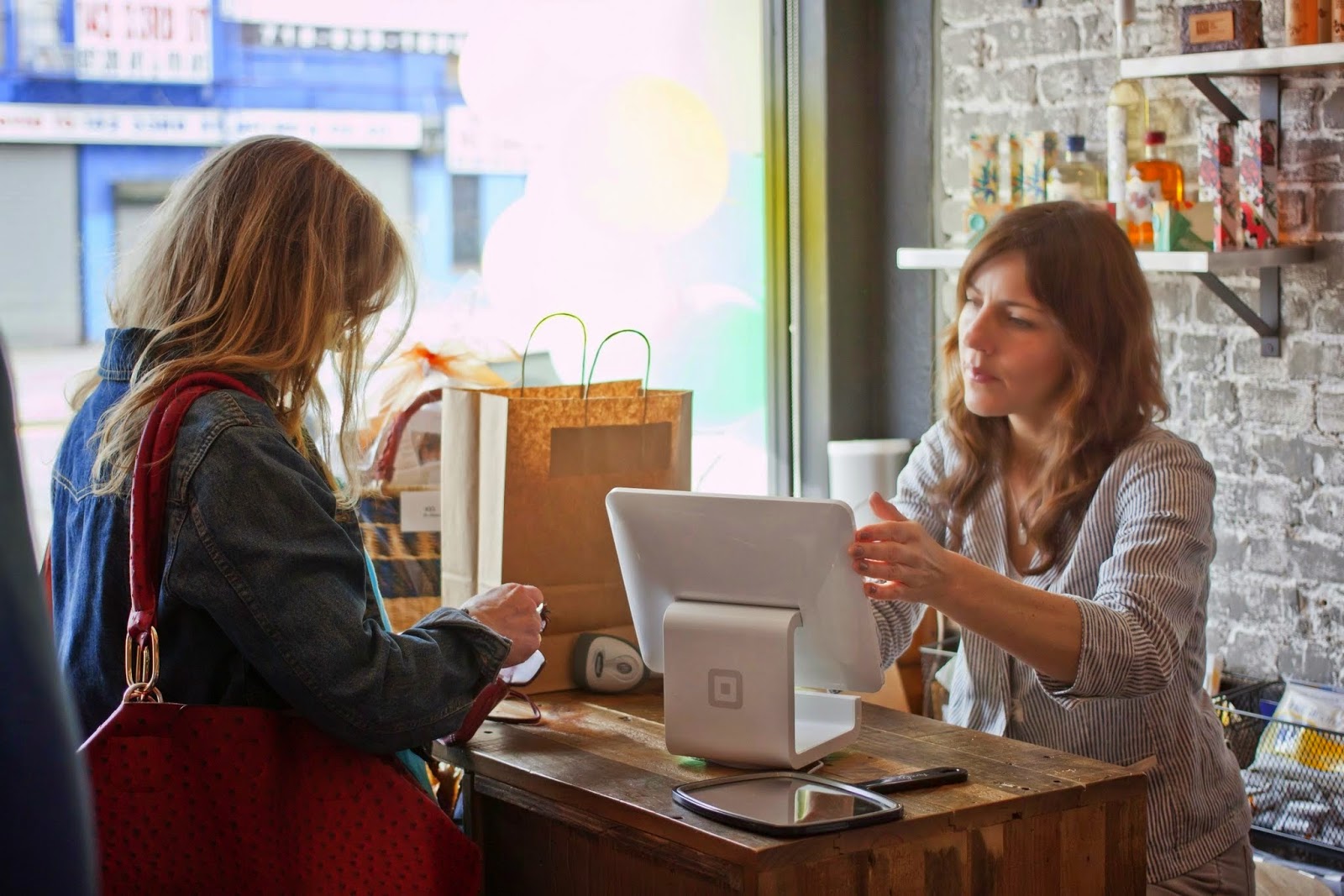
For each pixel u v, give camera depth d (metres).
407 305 1.64
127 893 1.36
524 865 1.64
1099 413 1.85
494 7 2.98
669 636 1.58
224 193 1.45
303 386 1.48
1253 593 2.86
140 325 1.47
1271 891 2.09
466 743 1.70
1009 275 1.86
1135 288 1.88
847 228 3.53
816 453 3.60
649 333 3.30
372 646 1.39
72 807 0.66
